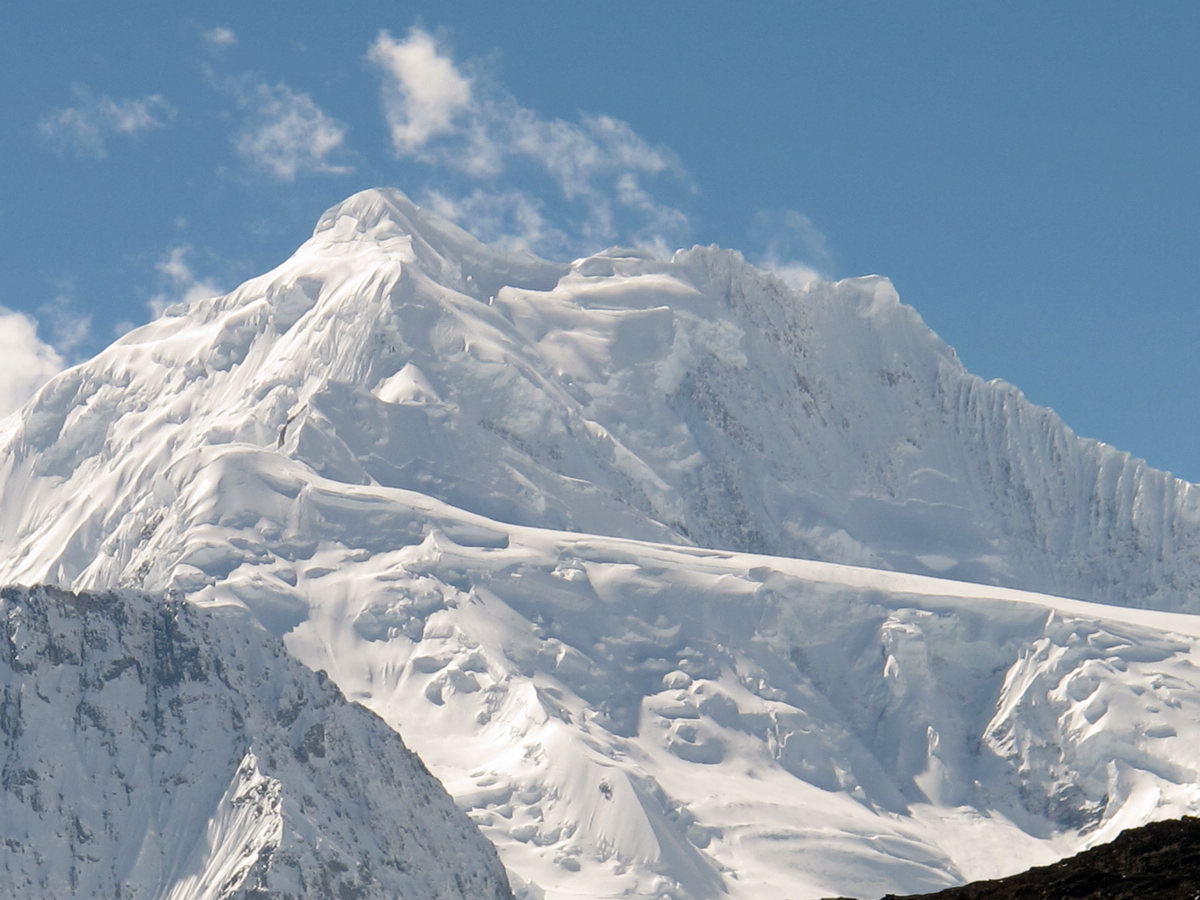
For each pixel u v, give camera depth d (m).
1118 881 130.00
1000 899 131.88
